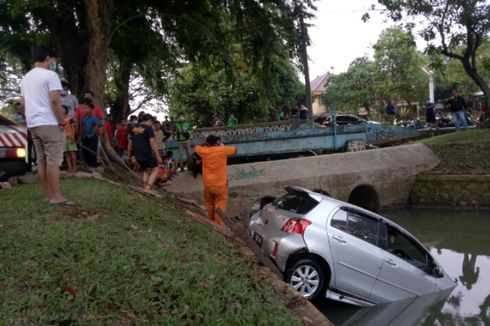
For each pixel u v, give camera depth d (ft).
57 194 19.57
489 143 53.16
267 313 13.20
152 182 29.84
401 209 50.42
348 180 49.01
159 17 46.21
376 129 66.28
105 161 33.78
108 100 68.03
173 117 93.15
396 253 24.31
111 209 21.04
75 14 41.60
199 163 42.93
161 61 52.80
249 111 92.07
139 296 11.63
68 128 30.25
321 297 23.18
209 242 20.06
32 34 47.42
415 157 52.75
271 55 48.52
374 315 21.91
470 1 54.29
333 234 22.70
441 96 142.10
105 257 13.60
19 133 27.53
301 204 24.18
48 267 12.30
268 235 23.45
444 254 32.04
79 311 10.38
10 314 9.68
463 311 21.91
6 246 13.58
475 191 48.03
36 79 18.29
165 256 14.92
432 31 57.67
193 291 12.70
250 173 46.37
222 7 47.65
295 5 47.62
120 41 47.42
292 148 59.00
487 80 121.39
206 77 87.76
